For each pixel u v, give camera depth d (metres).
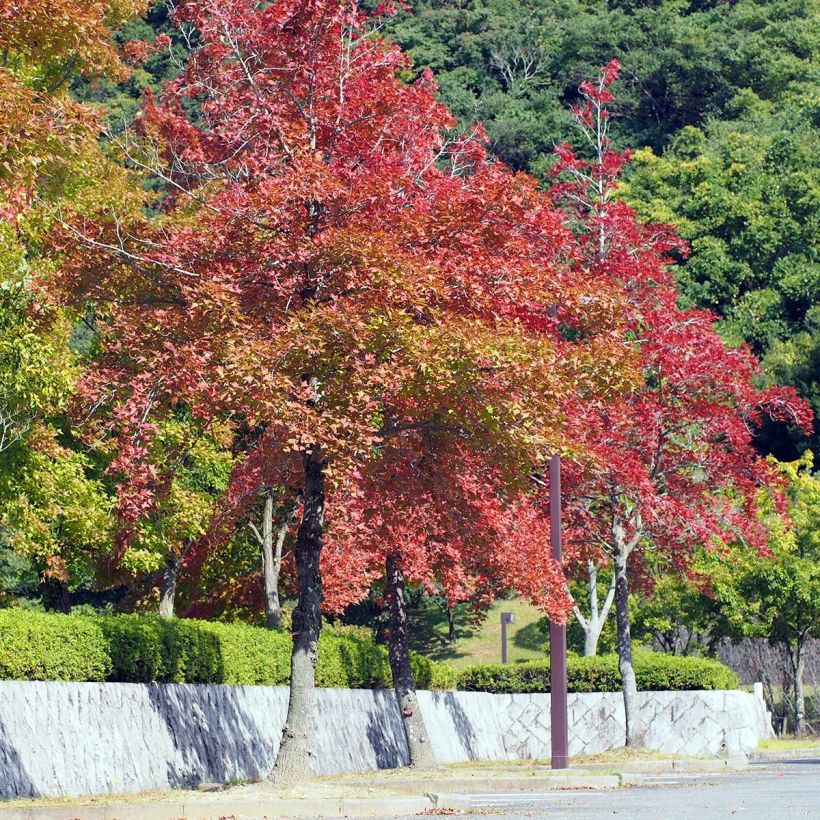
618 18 176.00
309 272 26.98
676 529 47.19
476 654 112.12
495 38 175.00
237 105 30.08
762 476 48.16
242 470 39.25
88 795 26.75
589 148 152.88
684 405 46.84
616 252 47.44
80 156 34.34
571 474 44.75
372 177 27.23
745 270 126.69
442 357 25.17
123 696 29.83
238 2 29.66
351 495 29.19
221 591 55.53
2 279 28.55
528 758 57.03
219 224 26.84
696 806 22.41
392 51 30.62
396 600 42.19
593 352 28.11
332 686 44.28
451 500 30.80
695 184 133.88
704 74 166.38
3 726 25.25
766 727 62.59
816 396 115.81
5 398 32.16
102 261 27.69
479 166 30.66
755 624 69.44
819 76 163.88
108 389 28.02
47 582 51.44
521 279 27.83
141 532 41.34
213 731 33.59
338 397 25.92
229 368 24.52
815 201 129.12
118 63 37.41
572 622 80.00
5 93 21.38
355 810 24.97
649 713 54.69
